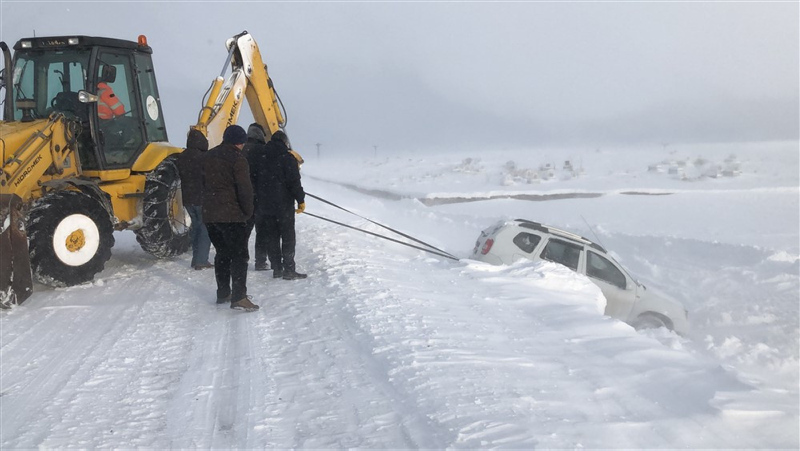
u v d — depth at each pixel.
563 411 4.34
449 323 6.59
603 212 25.98
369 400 4.77
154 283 9.17
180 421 4.62
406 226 20.02
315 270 9.46
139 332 6.82
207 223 7.43
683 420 4.12
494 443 3.86
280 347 6.16
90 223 8.94
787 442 3.80
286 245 8.93
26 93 9.69
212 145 10.91
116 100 10.02
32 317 7.42
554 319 6.88
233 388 5.20
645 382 4.90
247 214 7.42
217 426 4.52
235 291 7.49
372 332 6.23
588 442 3.85
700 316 11.93
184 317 7.38
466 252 13.48
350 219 17.00
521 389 4.76
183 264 10.61
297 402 4.83
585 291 8.92
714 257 16.48
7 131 8.58
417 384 4.88
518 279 9.02
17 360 5.98
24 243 7.86
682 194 32.22
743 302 12.25
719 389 4.61
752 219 23.97
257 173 8.82
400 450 3.96
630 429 4.03
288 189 8.84
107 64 9.74
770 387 4.65
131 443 4.27
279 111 12.44
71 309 7.75
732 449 3.74
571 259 10.89
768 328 10.49
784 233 20.67
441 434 4.05
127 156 10.15
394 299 7.52
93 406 4.91
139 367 5.77
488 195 31.44
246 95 12.16
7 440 4.33
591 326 6.52
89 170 9.70
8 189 8.14
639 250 18.33
